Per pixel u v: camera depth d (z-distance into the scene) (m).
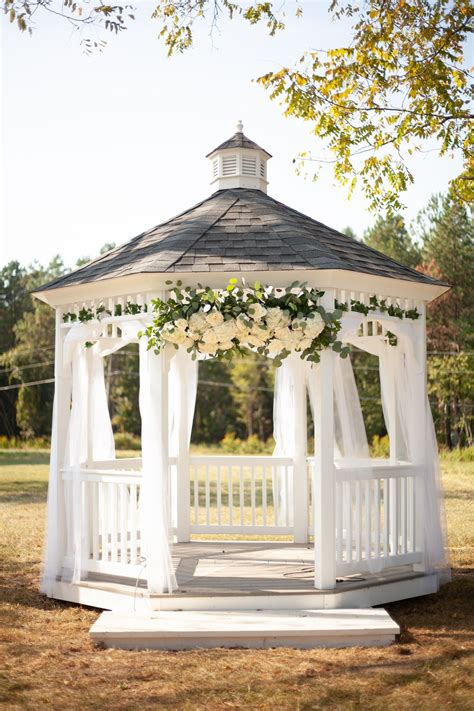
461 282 28.50
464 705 4.77
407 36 9.47
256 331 6.38
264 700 4.91
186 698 4.95
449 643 6.07
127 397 37.06
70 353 7.36
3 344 41.12
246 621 6.17
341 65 9.64
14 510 14.57
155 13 9.05
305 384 9.24
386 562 7.10
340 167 10.18
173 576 6.65
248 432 37.34
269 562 8.01
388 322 7.22
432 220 31.14
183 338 6.43
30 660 5.75
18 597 7.73
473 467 23.27
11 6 6.65
